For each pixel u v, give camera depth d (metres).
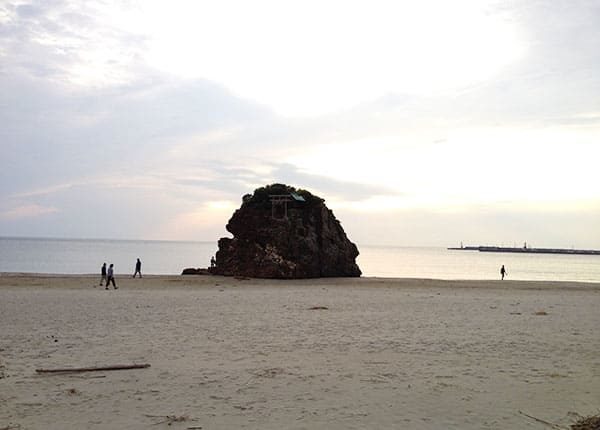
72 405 9.38
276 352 14.33
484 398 9.91
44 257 138.00
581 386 10.84
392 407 9.30
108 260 130.12
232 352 14.32
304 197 64.25
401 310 25.77
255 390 10.40
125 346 15.23
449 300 32.12
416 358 13.63
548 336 17.58
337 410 9.10
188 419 8.60
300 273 55.78
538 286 48.47
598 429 7.98
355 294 36.66
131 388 10.53
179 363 12.87
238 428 8.18
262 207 61.94
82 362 12.98
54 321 20.78
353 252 66.50
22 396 9.92
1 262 110.56
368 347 15.17
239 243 60.56
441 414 8.91
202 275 59.19
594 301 32.72
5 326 19.33
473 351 14.69
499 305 29.06
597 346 15.65
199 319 21.61
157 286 43.94
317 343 15.80
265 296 34.12
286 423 8.41
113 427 8.23
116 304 27.83
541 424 8.43
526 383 11.07
